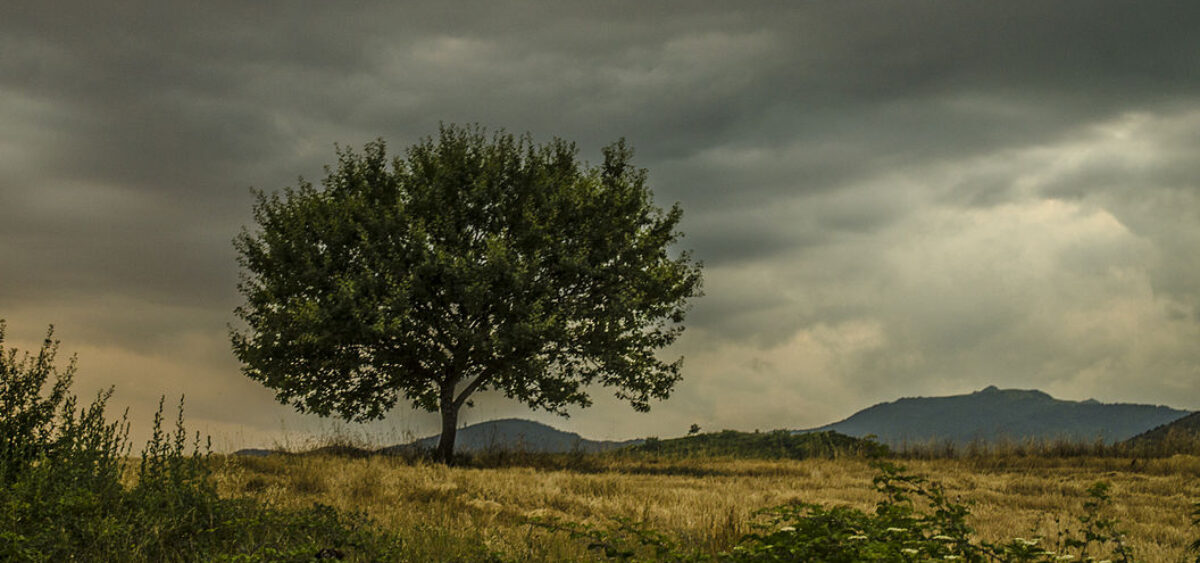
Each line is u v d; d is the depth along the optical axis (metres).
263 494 12.95
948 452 28.88
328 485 14.73
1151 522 14.17
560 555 9.13
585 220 28.27
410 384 27.16
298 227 27.03
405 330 26.23
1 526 8.22
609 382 28.25
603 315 27.03
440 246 26.16
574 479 18.12
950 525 7.01
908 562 6.00
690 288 29.70
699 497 15.70
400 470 17.97
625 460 28.75
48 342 12.08
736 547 6.94
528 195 28.12
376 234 26.73
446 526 10.47
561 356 28.02
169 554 8.54
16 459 10.60
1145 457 26.70
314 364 26.39
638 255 28.34
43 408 11.56
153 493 9.94
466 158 28.53
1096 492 7.76
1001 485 19.62
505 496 14.59
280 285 26.73
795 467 25.36
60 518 8.50
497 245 25.61
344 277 26.11
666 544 8.26
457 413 28.06
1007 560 6.75
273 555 8.12
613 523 11.58
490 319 26.88
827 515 6.91
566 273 26.88
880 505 7.35
